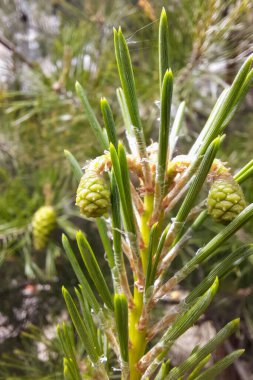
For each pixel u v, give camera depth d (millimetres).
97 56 562
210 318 619
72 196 557
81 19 624
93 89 540
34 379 450
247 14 418
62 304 630
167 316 194
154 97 499
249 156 551
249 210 174
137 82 504
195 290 190
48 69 574
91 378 212
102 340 218
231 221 179
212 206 178
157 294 195
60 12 661
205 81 560
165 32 177
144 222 199
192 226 200
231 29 428
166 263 198
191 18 438
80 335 183
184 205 185
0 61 611
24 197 549
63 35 577
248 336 642
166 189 196
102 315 197
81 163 564
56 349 460
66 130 574
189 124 554
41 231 508
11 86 650
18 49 715
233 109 181
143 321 196
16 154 609
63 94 549
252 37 438
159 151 181
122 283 196
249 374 628
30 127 609
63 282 611
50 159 571
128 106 182
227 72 504
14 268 655
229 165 521
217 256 562
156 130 545
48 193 538
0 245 567
